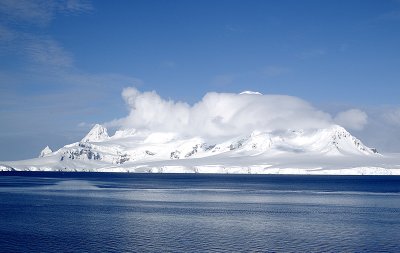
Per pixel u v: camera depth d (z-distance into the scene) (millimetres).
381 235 87375
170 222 103312
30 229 91562
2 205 137875
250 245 77312
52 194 187500
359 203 155875
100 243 77812
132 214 117562
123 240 80750
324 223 103500
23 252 70750
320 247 76125
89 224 99000
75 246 75188
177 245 76812
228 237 84500
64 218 108375
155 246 75812
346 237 85250
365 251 73125
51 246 75000
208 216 114812
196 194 198375
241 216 115438
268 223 102938
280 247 75812
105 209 128875
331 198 179500
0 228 92562
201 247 75438
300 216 116250
